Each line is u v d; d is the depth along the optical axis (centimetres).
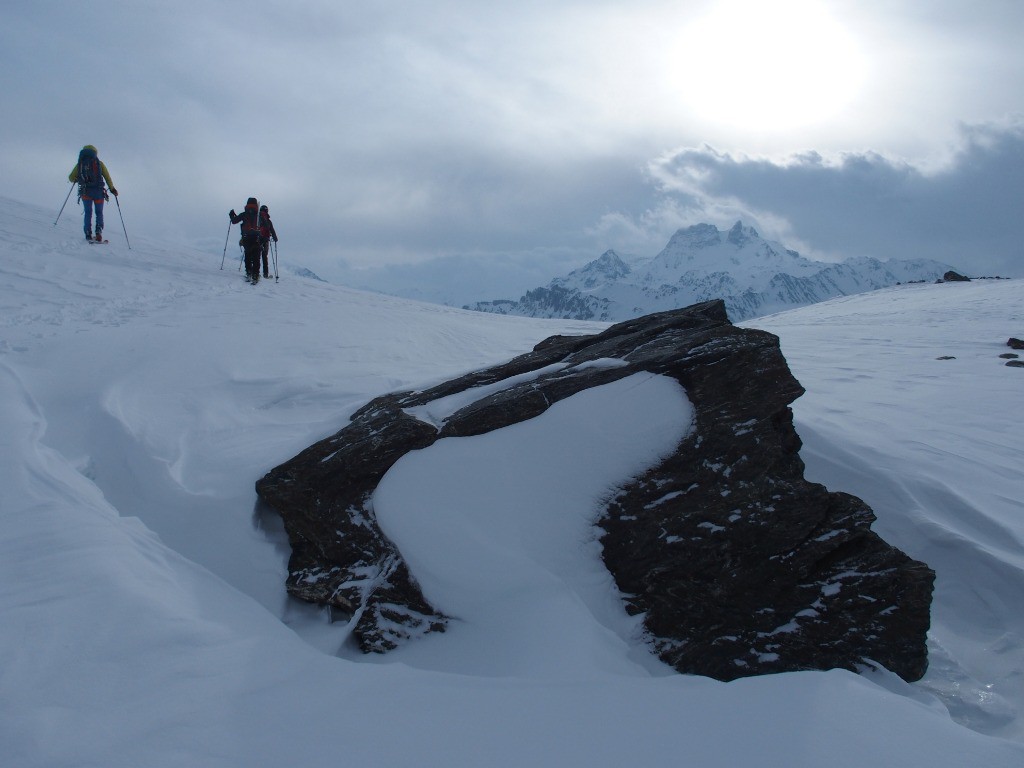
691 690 283
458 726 251
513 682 290
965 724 386
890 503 637
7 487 427
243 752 225
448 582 423
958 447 764
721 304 697
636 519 463
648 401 529
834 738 239
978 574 541
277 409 729
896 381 1134
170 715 239
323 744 233
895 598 424
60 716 230
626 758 230
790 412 539
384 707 263
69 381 699
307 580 445
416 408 564
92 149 1666
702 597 428
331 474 491
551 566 433
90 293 1197
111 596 313
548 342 745
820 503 457
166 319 1063
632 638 416
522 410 523
